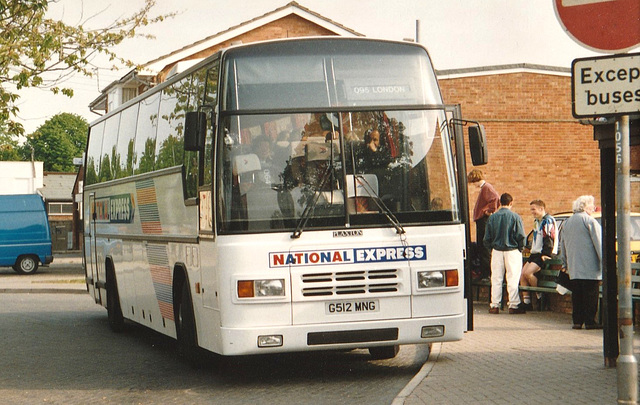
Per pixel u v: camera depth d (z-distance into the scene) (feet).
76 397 31.96
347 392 30.99
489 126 104.58
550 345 38.81
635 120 31.07
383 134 32.50
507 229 52.70
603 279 32.42
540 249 54.85
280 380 34.06
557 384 29.09
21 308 72.64
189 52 133.49
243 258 31.04
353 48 33.06
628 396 19.84
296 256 31.30
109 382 35.09
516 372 31.86
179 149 37.86
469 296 36.17
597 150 106.01
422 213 32.32
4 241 125.29
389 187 32.24
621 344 19.98
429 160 32.73
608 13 19.95
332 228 31.58
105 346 47.16
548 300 55.06
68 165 358.23
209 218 32.32
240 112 31.89
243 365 38.52
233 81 32.17
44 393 32.94
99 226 57.11
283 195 31.58
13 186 247.50
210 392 31.96
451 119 33.40
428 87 33.40
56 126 360.07
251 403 29.43
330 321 31.40
